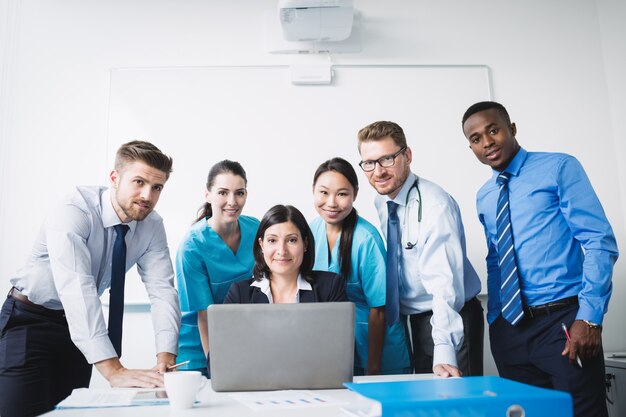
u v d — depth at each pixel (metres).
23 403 1.77
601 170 2.66
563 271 1.83
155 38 2.65
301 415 0.97
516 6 2.76
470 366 2.08
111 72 2.59
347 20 2.54
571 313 1.78
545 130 2.68
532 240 1.88
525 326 1.86
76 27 2.64
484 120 2.00
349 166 2.53
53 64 2.60
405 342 2.31
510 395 0.92
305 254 2.02
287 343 1.24
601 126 2.71
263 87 2.62
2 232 2.44
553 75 2.73
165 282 2.10
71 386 1.94
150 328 2.40
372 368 2.32
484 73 2.69
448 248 2.00
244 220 2.50
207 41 2.67
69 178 2.51
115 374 1.46
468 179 2.59
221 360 1.23
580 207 1.79
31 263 1.91
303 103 2.62
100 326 1.69
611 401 2.19
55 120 2.55
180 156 2.54
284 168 2.56
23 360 1.80
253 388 1.23
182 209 2.49
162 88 2.59
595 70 2.75
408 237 2.26
